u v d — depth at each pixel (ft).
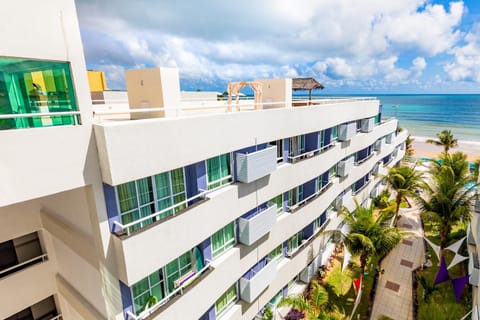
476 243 48.78
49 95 19.52
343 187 66.49
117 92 62.95
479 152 226.17
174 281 29.91
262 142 36.52
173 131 24.64
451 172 69.15
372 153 84.58
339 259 68.18
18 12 16.85
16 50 17.01
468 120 422.00
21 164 17.51
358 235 50.75
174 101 32.40
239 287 41.14
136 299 26.20
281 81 50.06
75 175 20.15
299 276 58.23
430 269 65.72
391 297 57.47
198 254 32.09
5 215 29.04
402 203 102.53
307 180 48.98
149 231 24.27
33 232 32.94
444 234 64.75
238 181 35.65
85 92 20.10
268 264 43.04
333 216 64.39
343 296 56.75
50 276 33.73
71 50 19.26
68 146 19.48
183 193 29.17
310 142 49.98
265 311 47.42
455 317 43.96
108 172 20.74
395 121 104.99
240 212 35.70
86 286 28.99
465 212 59.00
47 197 29.50
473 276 45.37
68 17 18.94
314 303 45.21
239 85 52.60
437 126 379.96
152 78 31.45
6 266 31.17
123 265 23.12
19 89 18.16
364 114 68.39
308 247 54.95
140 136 22.11
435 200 64.85
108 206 22.74
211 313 35.83
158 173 23.97
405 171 82.17
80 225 25.46
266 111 36.24
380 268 66.33
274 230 44.16
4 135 16.66
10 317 32.30
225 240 36.50
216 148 29.55
